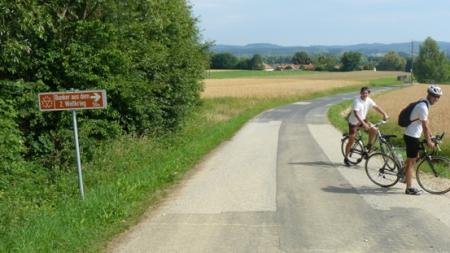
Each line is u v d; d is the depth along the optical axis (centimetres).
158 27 1677
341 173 1193
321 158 1438
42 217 756
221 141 1906
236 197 956
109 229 757
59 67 1267
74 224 743
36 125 1258
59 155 1238
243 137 2041
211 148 1697
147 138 1616
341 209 856
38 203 953
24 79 1233
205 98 4903
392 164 1020
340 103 4834
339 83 8919
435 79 13700
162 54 1703
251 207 877
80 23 1273
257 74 13325
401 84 10012
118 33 1434
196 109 2747
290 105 4569
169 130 1906
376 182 1046
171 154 1418
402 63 18162
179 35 1980
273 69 17862
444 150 1741
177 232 742
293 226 760
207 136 1936
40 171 1165
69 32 1301
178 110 1947
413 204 885
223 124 2505
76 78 1295
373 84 9300
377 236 708
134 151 1383
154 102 1758
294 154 1530
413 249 653
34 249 635
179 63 1925
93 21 1295
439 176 1009
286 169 1261
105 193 911
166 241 702
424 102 935
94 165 1236
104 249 676
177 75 1894
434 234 712
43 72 1240
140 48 1614
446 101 4684
